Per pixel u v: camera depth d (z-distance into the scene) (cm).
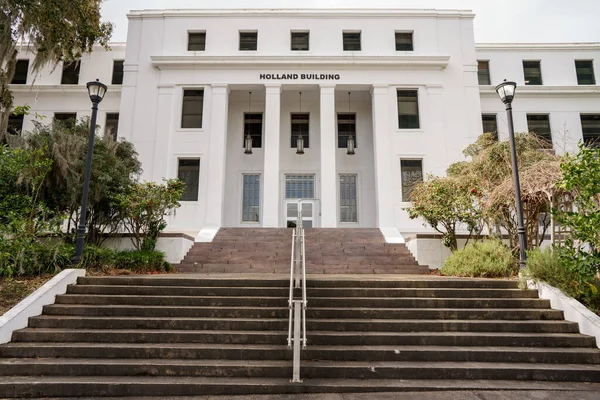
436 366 548
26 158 937
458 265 956
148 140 1784
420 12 1927
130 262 976
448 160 1775
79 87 1992
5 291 719
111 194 1136
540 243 1034
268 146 1766
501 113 2012
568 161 768
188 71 1852
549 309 696
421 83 1844
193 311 678
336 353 575
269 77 1838
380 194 1728
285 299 710
